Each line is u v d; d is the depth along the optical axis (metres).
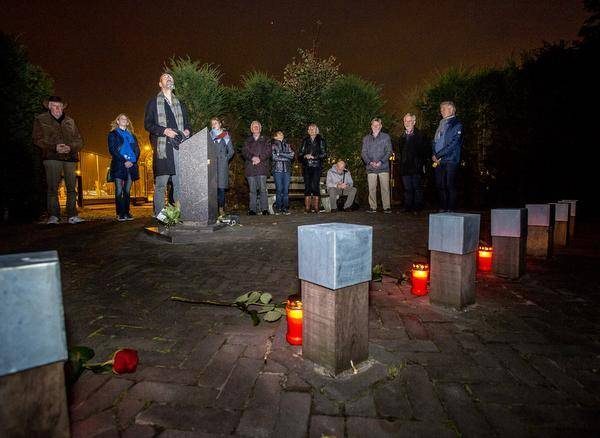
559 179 9.98
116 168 8.17
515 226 3.74
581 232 6.66
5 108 8.10
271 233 6.42
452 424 1.66
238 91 11.06
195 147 6.31
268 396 1.86
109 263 4.40
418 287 3.35
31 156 8.68
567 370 2.10
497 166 10.65
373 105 11.02
